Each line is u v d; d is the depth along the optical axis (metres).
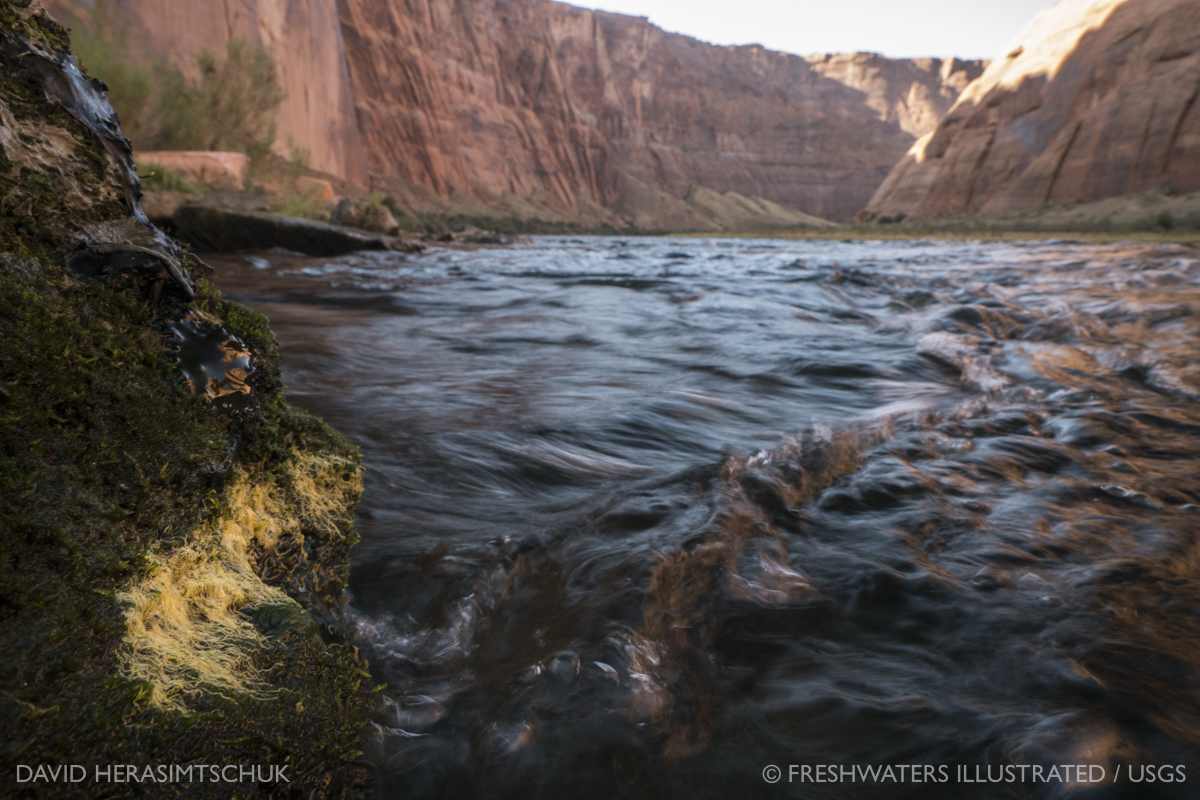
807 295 10.04
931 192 75.38
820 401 4.41
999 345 6.11
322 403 3.82
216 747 0.96
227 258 13.52
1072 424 3.74
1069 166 62.72
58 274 1.20
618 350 5.84
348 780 1.23
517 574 2.07
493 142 98.00
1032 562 2.19
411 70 80.62
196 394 1.31
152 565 1.04
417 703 1.51
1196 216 47.44
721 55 163.12
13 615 0.85
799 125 154.00
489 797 1.32
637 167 135.50
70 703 0.83
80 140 1.39
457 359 5.28
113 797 0.83
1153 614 1.89
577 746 1.42
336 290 9.52
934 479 2.90
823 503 2.66
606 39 141.50
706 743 1.44
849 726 1.49
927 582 2.04
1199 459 3.25
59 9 18.00
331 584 1.61
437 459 2.99
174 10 26.12
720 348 6.00
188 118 21.22
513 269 14.33
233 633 1.14
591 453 3.24
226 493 1.29
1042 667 1.65
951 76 174.75
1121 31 63.72
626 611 1.83
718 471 2.91
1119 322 6.96
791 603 1.94
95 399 1.11
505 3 111.38
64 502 0.98
